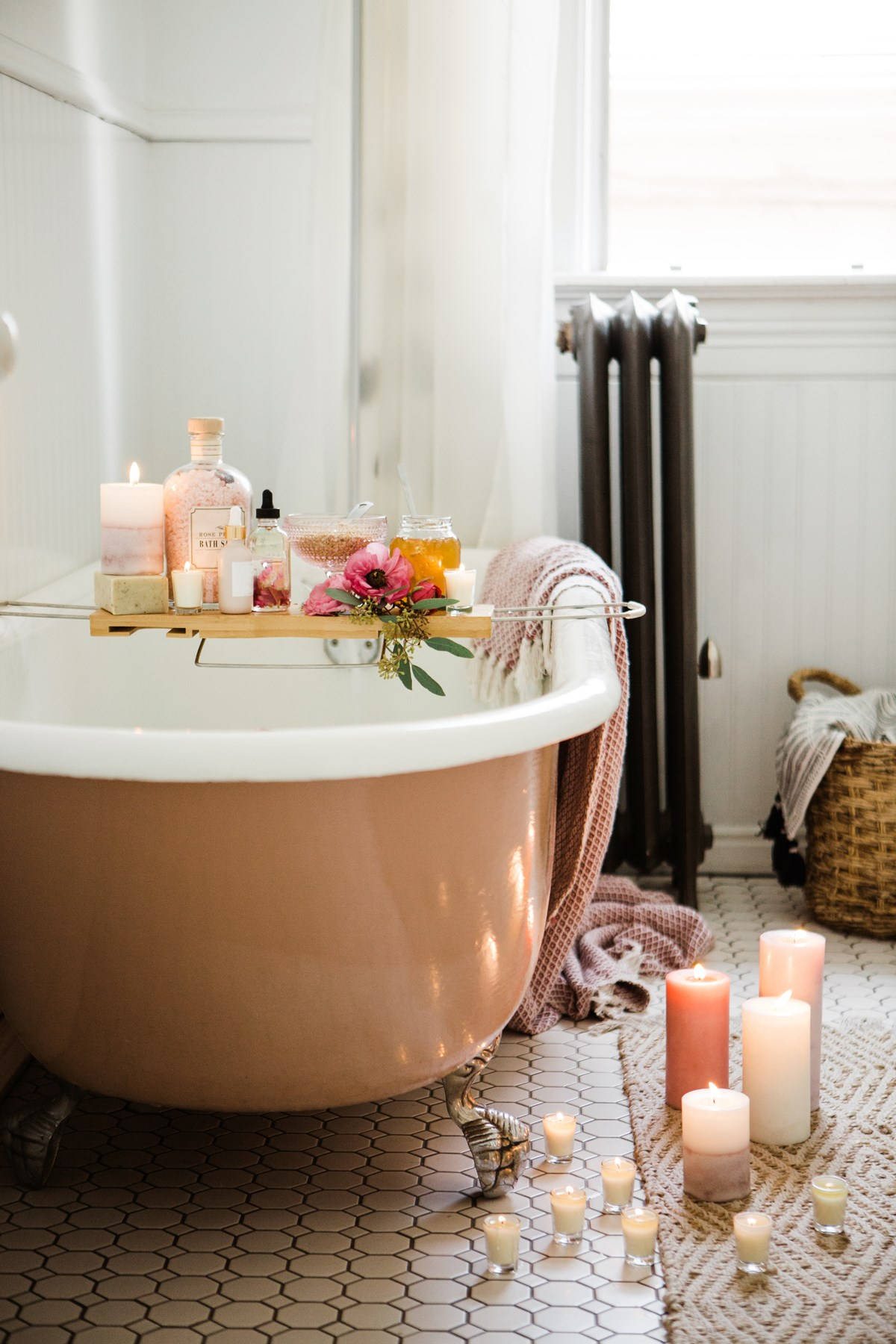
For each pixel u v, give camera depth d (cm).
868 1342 131
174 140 286
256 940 137
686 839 264
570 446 292
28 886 142
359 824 135
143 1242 153
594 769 175
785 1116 172
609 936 239
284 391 292
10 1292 142
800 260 303
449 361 264
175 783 132
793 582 289
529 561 218
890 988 230
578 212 295
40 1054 156
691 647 259
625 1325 137
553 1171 169
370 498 275
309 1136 180
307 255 271
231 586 169
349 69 255
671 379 253
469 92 258
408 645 166
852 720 258
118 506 170
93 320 253
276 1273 146
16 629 193
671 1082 184
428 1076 154
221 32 283
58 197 234
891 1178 164
